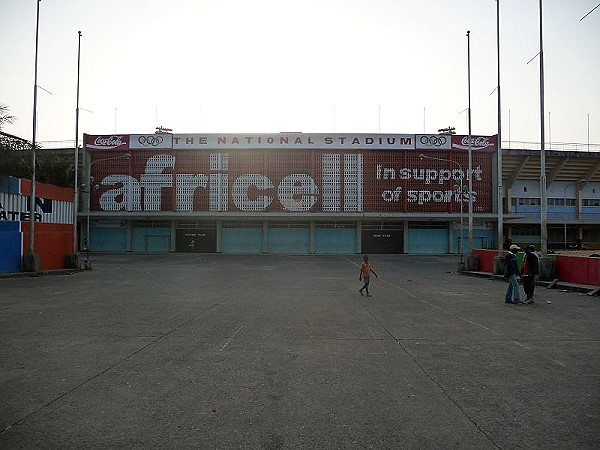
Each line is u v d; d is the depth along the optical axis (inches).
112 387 223.1
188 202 2043.6
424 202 2052.2
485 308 502.3
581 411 193.8
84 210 2068.2
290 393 215.9
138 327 379.2
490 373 250.1
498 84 1010.7
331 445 161.2
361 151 2050.9
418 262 1502.2
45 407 196.2
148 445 160.7
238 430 173.5
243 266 1259.8
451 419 184.9
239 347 309.1
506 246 2247.8
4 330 365.7
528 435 169.8
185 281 814.5
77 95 1170.6
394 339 337.7
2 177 966.4
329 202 2042.3
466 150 2062.0
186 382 231.8
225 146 2032.5
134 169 2055.9
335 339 336.5
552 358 283.4
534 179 2326.5
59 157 1879.9
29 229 979.9
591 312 475.5
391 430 174.1
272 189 2036.2
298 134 2032.5
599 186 2399.1
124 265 1286.9
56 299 562.6
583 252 1738.4
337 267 1234.6
